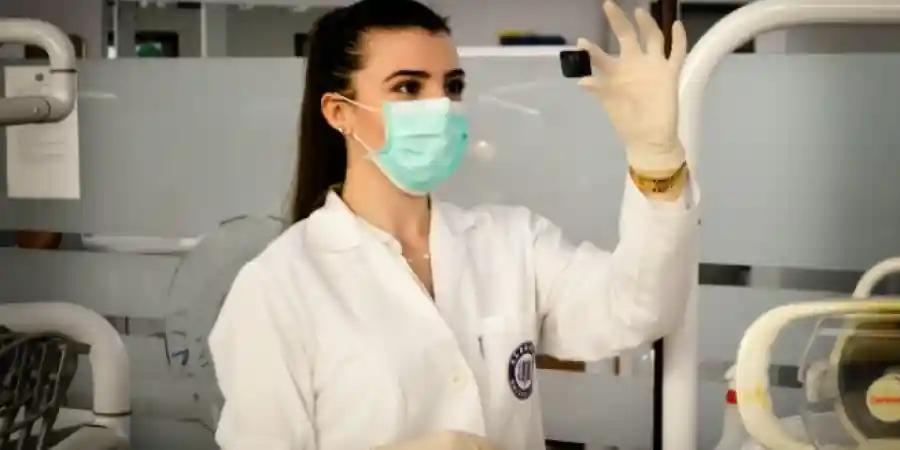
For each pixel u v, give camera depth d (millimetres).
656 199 1067
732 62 1457
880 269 1265
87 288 1792
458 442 1040
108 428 1652
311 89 1238
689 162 1142
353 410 1124
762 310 1477
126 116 1739
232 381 1134
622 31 1035
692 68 1136
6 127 1798
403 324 1150
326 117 1206
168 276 1740
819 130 1439
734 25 1132
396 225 1215
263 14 1646
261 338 1122
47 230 1805
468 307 1200
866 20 1120
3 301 1831
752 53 1450
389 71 1143
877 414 994
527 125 1527
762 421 994
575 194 1518
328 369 1131
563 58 1054
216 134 1691
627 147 1062
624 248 1095
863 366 998
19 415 1618
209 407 1732
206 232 1711
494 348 1198
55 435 1617
